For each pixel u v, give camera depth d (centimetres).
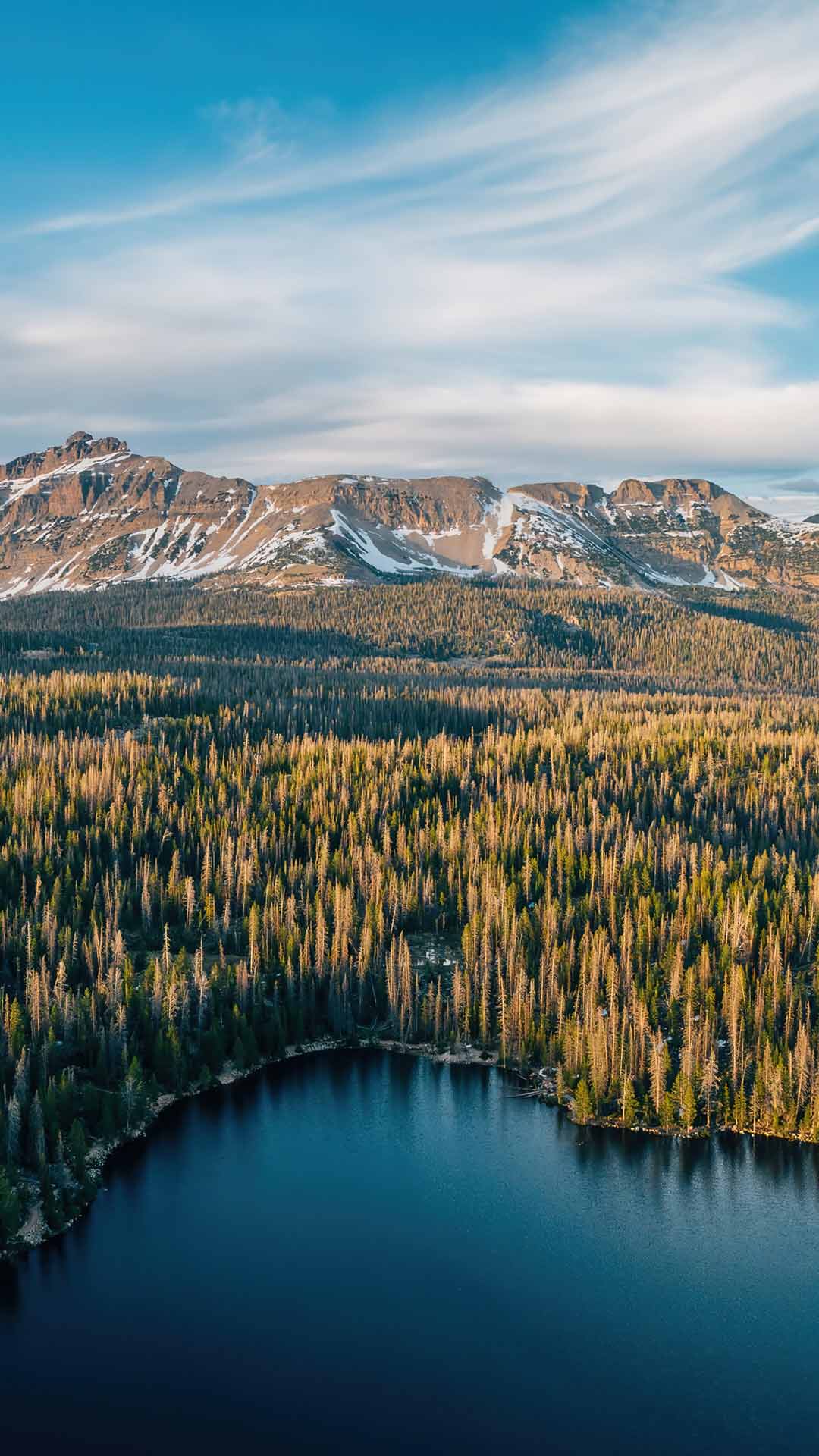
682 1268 10762
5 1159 11919
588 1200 11931
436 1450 8519
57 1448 8500
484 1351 9638
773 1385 9269
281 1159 12762
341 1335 9794
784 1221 11594
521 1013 15425
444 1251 11012
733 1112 13638
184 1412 8888
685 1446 8600
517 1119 13812
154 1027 14838
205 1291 10419
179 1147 13050
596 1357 9562
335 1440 8594
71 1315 10056
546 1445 8575
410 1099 14300
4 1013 13950
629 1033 14600
